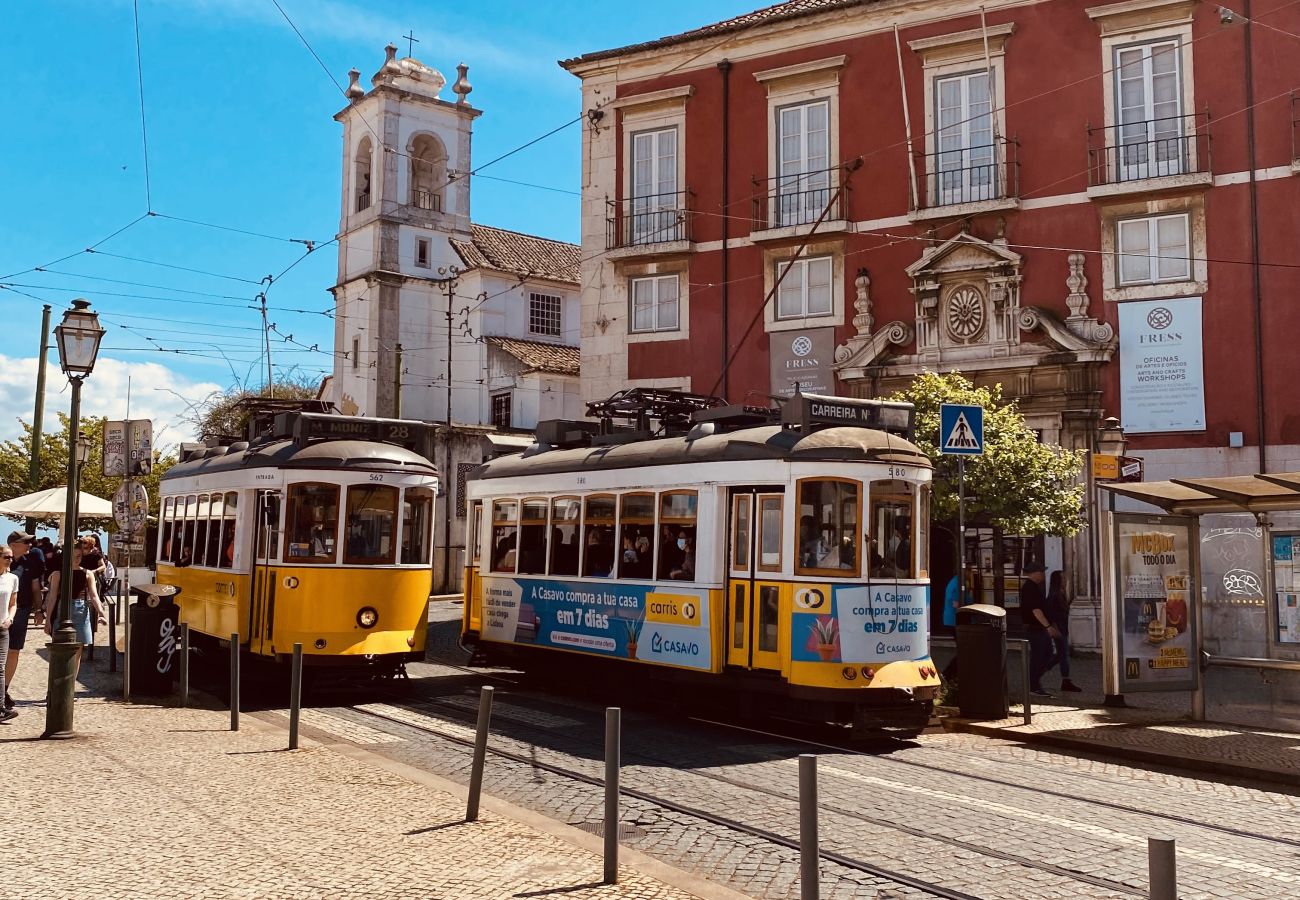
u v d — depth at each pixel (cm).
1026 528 1745
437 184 4841
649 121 2716
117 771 964
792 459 1232
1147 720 1342
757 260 2569
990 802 917
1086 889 686
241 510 1568
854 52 2486
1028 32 2311
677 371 2645
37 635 2327
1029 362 2227
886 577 1233
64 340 1187
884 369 2370
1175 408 2131
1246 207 2108
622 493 1461
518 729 1262
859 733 1188
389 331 4581
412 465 1554
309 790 899
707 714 1393
